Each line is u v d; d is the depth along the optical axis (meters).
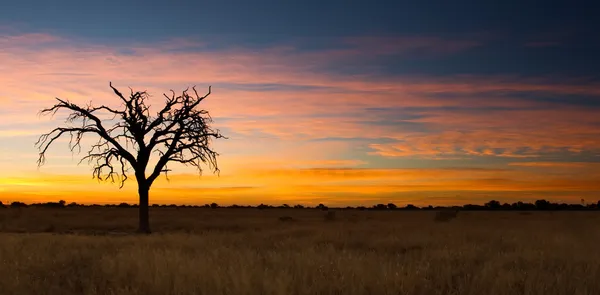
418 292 8.95
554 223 39.41
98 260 12.60
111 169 38.75
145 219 38.53
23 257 13.25
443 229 27.77
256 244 19.58
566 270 10.73
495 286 8.94
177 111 39.59
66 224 43.59
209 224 43.25
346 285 8.96
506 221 45.81
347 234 23.52
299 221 50.25
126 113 38.38
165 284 9.18
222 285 8.88
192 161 39.47
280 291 8.29
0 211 56.00
